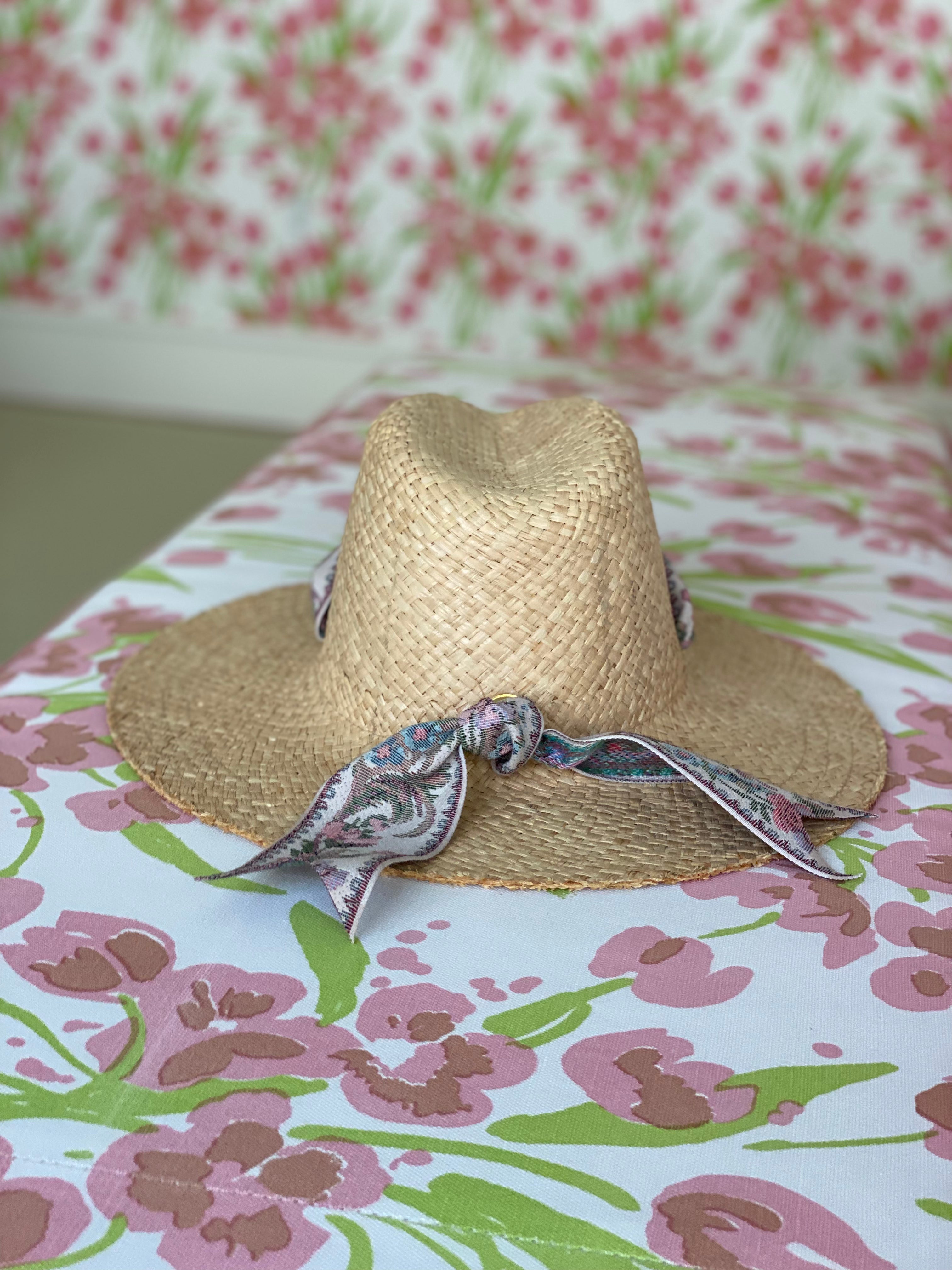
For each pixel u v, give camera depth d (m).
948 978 0.90
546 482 1.07
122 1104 0.76
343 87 3.49
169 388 3.84
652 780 1.07
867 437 2.29
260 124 3.56
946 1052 0.83
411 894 0.97
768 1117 0.77
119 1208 0.69
